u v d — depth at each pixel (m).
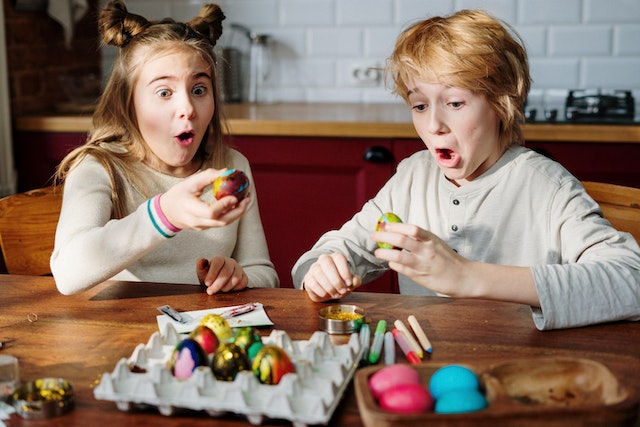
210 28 1.75
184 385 0.90
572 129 2.48
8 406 0.93
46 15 3.08
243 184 1.17
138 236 1.28
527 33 3.12
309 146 2.62
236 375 0.94
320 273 1.31
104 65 3.37
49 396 0.93
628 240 1.38
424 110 1.47
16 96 2.90
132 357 1.01
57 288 1.40
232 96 3.26
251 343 1.00
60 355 1.10
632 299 1.21
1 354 1.11
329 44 3.28
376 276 1.66
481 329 1.19
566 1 3.07
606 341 1.14
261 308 1.28
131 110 1.67
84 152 1.65
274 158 2.65
